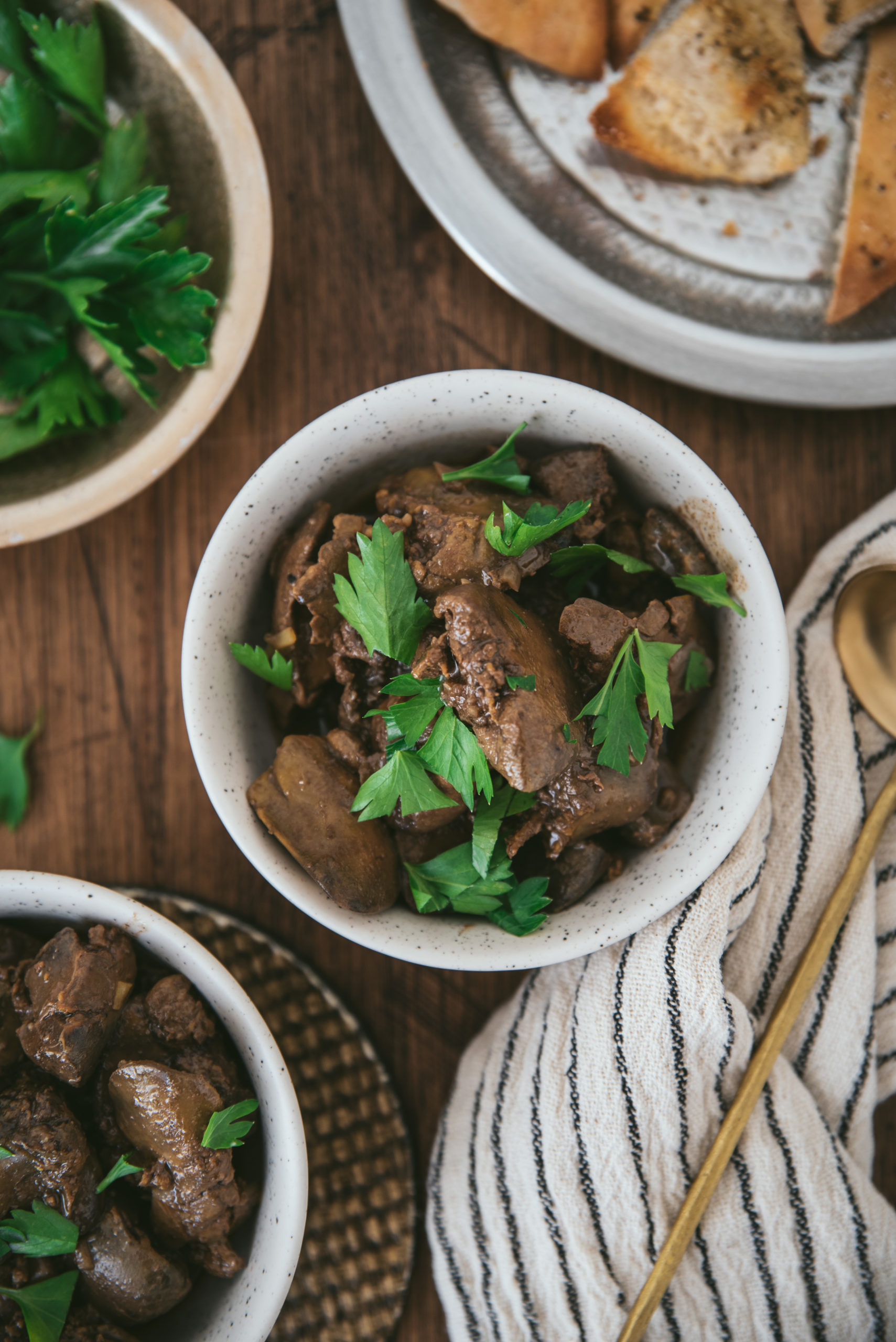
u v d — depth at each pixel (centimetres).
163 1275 43
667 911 43
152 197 46
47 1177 43
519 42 47
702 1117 46
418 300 50
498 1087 48
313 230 50
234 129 47
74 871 50
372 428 44
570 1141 46
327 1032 49
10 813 50
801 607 49
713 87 47
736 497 50
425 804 42
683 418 50
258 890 50
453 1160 48
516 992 49
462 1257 47
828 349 48
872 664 48
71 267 47
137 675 50
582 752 42
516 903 43
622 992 46
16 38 47
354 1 48
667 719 42
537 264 48
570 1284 47
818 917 48
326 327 50
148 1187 44
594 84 48
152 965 46
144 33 47
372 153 50
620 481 45
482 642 41
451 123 48
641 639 42
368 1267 48
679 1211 46
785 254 48
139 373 48
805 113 48
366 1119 49
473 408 44
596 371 50
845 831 48
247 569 44
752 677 43
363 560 42
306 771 43
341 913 43
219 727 43
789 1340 46
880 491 50
